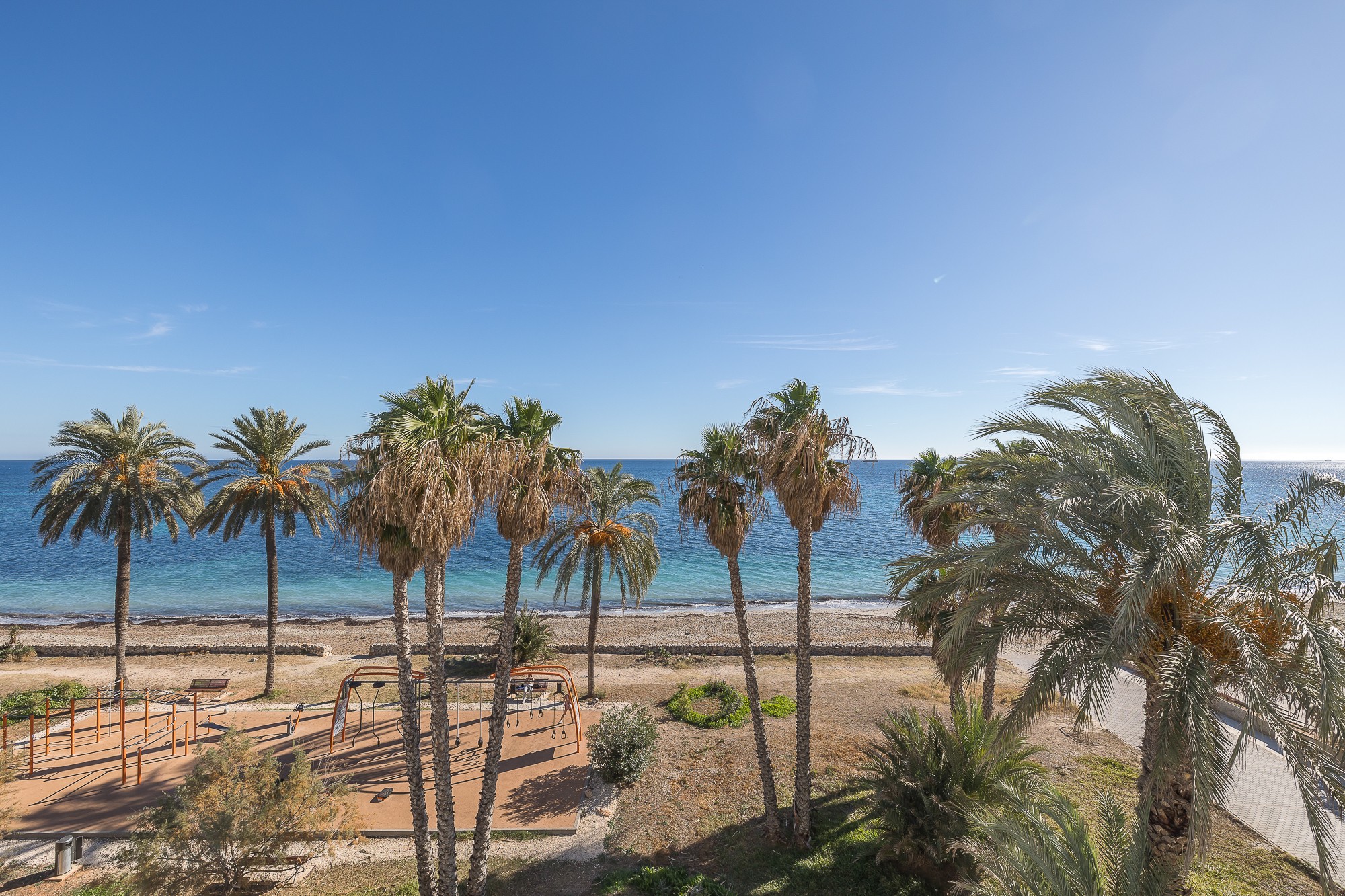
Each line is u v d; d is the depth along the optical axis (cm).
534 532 1391
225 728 2339
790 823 1716
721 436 1698
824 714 2541
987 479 1589
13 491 16400
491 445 1288
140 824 1525
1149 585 884
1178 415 1081
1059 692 998
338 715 2256
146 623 4406
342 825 1522
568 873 1530
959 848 1262
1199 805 839
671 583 6075
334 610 5031
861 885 1456
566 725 2383
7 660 3275
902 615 1362
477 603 5250
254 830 1365
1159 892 983
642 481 2764
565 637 3909
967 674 1200
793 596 5569
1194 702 872
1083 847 1022
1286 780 1891
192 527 2667
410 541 1262
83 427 2466
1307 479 1044
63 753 2122
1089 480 1109
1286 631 948
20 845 1620
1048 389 1188
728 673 3125
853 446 1506
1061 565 1163
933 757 1548
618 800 1864
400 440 1184
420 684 2591
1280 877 1447
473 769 2030
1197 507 1074
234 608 5103
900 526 9756
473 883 1380
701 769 2052
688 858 1577
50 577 6206
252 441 2684
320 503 2728
